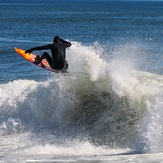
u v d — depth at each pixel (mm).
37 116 49156
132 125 43250
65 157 35656
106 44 137625
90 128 45125
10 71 89125
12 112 50938
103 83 47094
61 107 47906
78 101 47750
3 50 121625
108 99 46312
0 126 49000
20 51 55281
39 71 88312
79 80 48312
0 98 52844
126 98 45062
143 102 44000
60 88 48844
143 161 31547
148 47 118562
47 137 44750
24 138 44969
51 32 192250
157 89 45500
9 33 184500
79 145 41406
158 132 37906
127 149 39344
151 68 76562
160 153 34188
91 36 173625
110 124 44500
